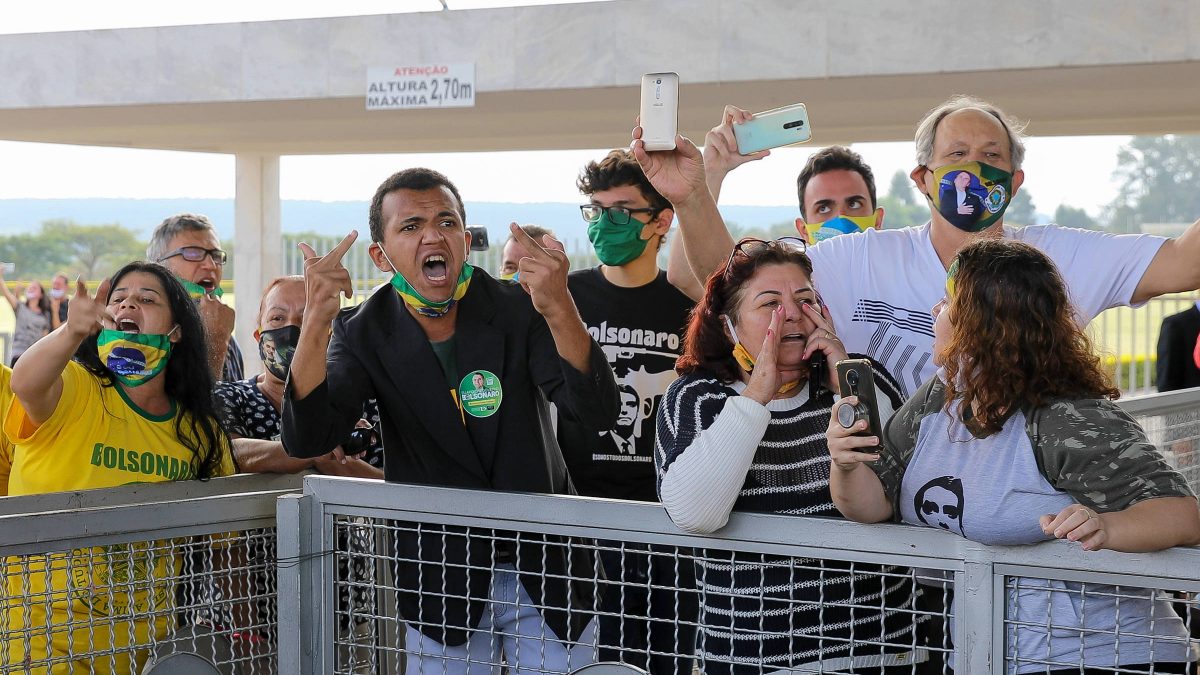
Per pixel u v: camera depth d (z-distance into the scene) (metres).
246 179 16.12
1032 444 2.14
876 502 2.27
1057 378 2.15
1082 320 2.79
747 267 2.49
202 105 11.76
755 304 2.44
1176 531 2.01
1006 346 2.15
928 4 9.25
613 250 3.61
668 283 3.70
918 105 11.25
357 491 2.64
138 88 11.73
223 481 2.94
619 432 3.58
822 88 10.23
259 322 3.84
